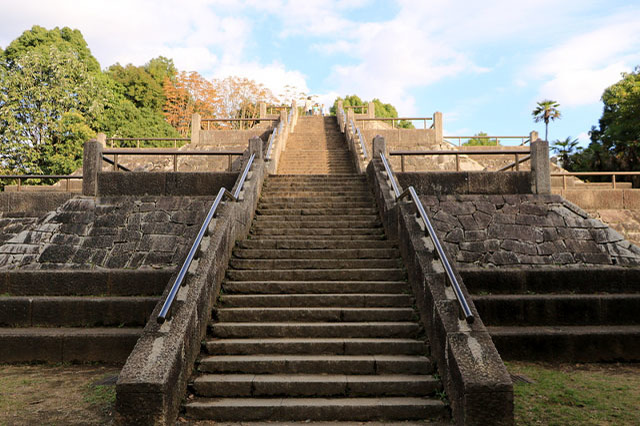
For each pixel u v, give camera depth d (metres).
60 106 26.00
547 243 9.17
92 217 9.78
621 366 6.34
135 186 10.27
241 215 8.45
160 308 5.17
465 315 4.62
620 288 8.06
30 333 6.59
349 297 6.51
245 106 43.78
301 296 6.53
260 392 4.89
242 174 9.70
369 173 11.69
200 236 6.18
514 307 7.21
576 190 12.83
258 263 7.51
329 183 11.78
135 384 4.13
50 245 9.34
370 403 4.64
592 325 7.23
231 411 4.57
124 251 9.16
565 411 4.54
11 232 10.23
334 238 8.75
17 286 7.99
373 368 5.23
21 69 25.75
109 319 7.16
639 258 8.80
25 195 10.91
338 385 4.90
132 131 33.25
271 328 5.89
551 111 43.88
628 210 12.74
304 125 26.39
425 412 4.57
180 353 4.71
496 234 9.34
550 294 7.95
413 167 21.16
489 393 4.06
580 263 8.85
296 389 4.89
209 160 21.48
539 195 10.09
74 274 8.02
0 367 6.35
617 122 27.88
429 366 5.21
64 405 4.80
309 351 5.57
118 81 44.53
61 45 31.06
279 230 8.98
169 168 21.17
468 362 4.36
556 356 6.51
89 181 10.19
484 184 10.29
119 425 4.11
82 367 6.35
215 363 5.24
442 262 5.43
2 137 24.19
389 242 8.16
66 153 25.86
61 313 7.20
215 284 6.45
